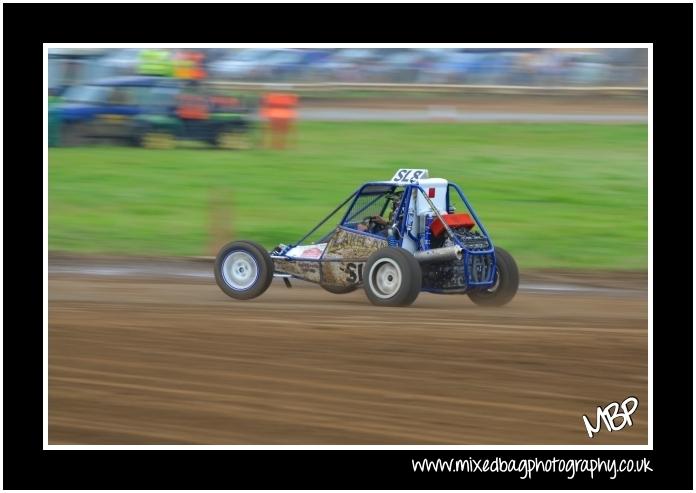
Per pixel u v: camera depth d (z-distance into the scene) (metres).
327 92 84.88
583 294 32.28
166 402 20.12
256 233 42.56
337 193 49.38
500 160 56.31
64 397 20.50
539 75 88.25
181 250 39.78
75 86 62.41
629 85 86.44
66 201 47.91
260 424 18.89
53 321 26.42
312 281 29.92
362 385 21.02
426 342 24.19
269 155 59.00
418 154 58.28
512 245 40.03
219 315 27.27
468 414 19.45
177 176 53.31
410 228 29.11
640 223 43.38
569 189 49.56
